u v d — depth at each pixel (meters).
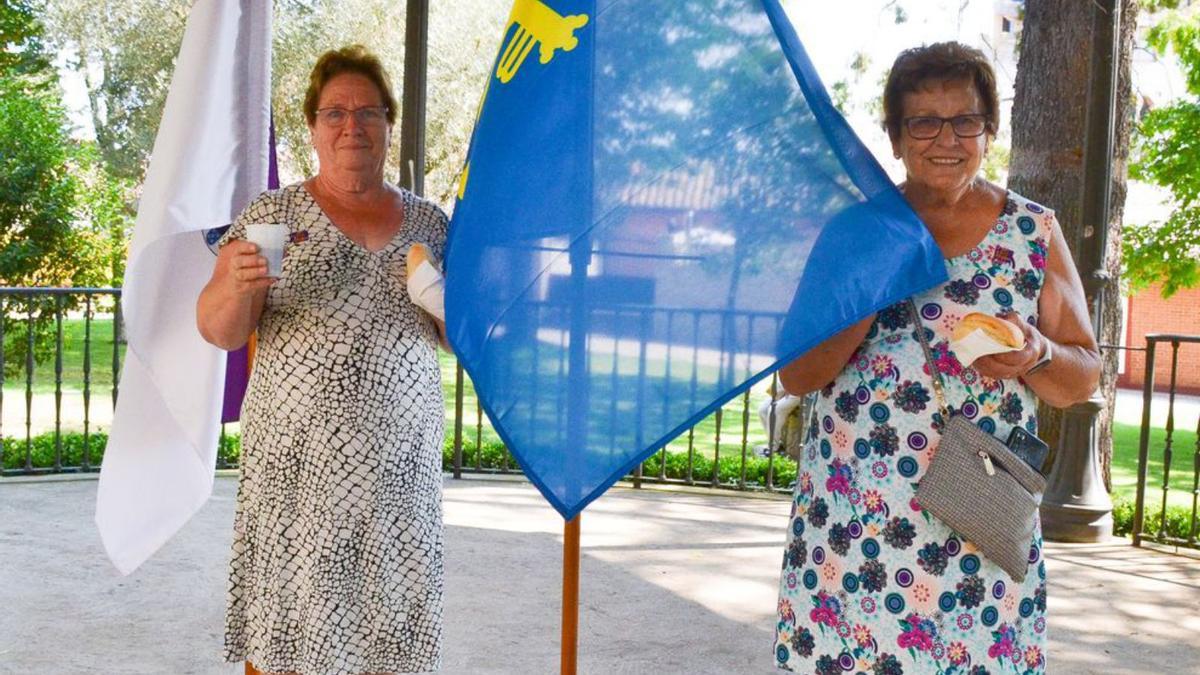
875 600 2.40
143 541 3.28
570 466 2.26
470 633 4.27
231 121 3.17
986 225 2.41
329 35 16.83
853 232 2.27
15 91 14.45
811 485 2.51
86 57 17.06
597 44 2.34
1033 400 2.46
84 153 13.64
